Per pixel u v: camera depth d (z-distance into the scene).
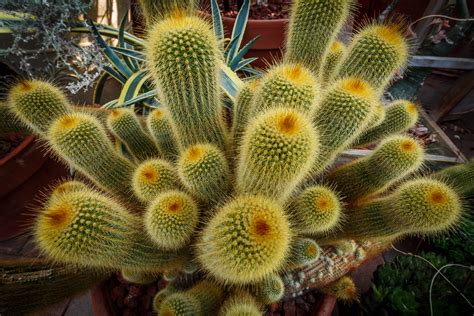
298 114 0.25
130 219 0.30
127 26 0.85
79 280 0.35
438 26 0.77
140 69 0.56
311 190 0.33
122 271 0.38
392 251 0.63
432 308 0.46
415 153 0.36
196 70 0.29
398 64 0.34
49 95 0.37
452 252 0.54
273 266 0.22
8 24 0.52
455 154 0.74
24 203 0.56
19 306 0.30
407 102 0.45
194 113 0.33
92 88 0.80
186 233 0.30
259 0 0.81
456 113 0.90
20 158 0.52
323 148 0.33
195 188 0.32
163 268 0.34
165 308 0.29
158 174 0.34
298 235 0.37
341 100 0.30
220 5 0.84
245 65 0.62
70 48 0.57
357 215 0.38
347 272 0.45
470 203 0.55
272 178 0.25
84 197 0.26
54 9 0.53
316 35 0.37
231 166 0.37
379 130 0.46
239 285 0.34
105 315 0.40
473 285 0.48
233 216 0.22
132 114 0.42
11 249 0.58
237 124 0.39
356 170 0.41
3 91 0.57
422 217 0.30
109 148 0.37
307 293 0.44
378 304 0.47
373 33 0.33
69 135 0.32
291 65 0.32
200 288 0.35
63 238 0.23
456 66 0.74
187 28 0.27
